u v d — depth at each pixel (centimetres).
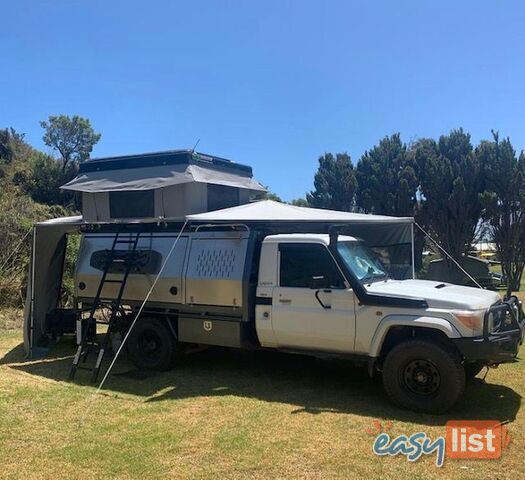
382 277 680
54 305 955
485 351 537
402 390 564
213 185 967
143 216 949
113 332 798
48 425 520
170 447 463
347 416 545
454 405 574
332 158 2417
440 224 2047
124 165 980
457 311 548
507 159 1988
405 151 2258
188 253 729
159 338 741
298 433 496
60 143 4403
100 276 804
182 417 544
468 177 2042
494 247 2180
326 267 627
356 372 727
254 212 801
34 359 830
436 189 2053
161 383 680
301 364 775
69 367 777
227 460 436
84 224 814
